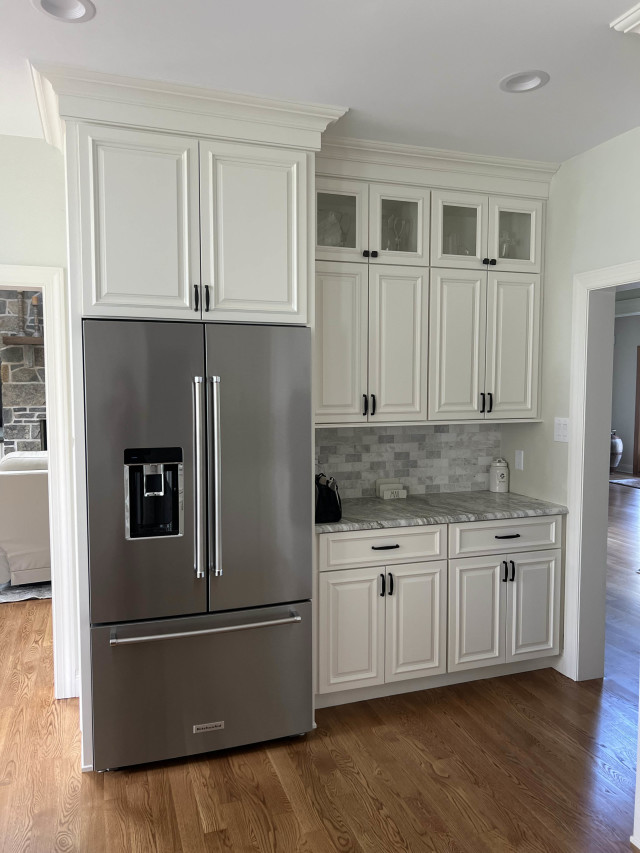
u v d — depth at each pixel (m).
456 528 3.11
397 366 3.18
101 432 2.38
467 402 3.35
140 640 2.42
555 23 1.99
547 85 2.43
